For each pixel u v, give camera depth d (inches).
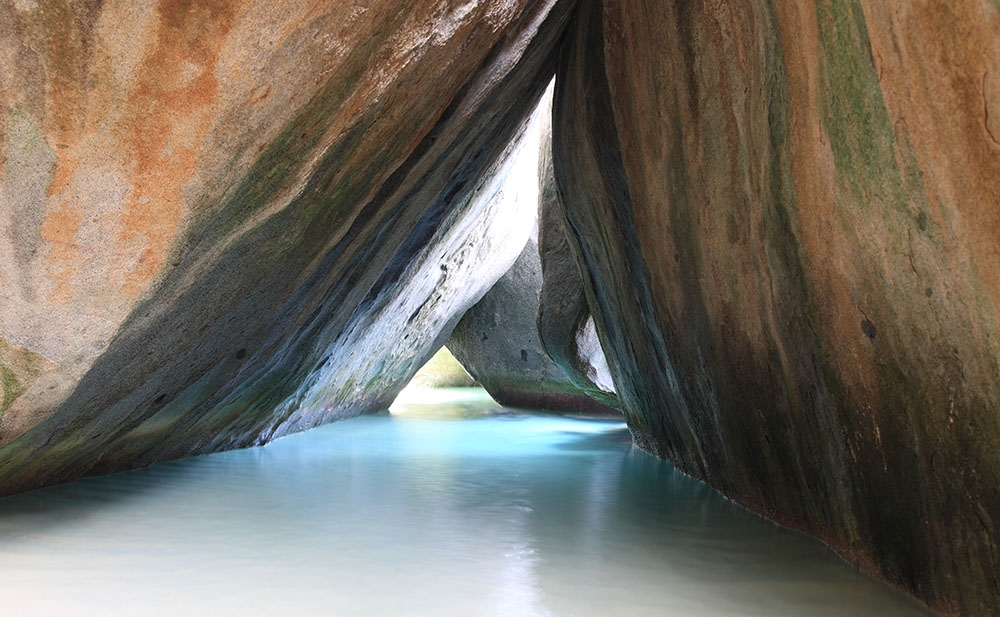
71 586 123.5
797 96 123.9
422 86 169.8
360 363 368.2
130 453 216.8
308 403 332.8
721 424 196.4
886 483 122.5
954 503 105.0
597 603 121.0
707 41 156.4
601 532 167.3
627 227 225.3
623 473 249.9
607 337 305.9
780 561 145.5
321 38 131.3
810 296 131.9
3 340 134.4
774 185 136.8
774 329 150.4
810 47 117.0
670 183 185.2
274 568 135.2
